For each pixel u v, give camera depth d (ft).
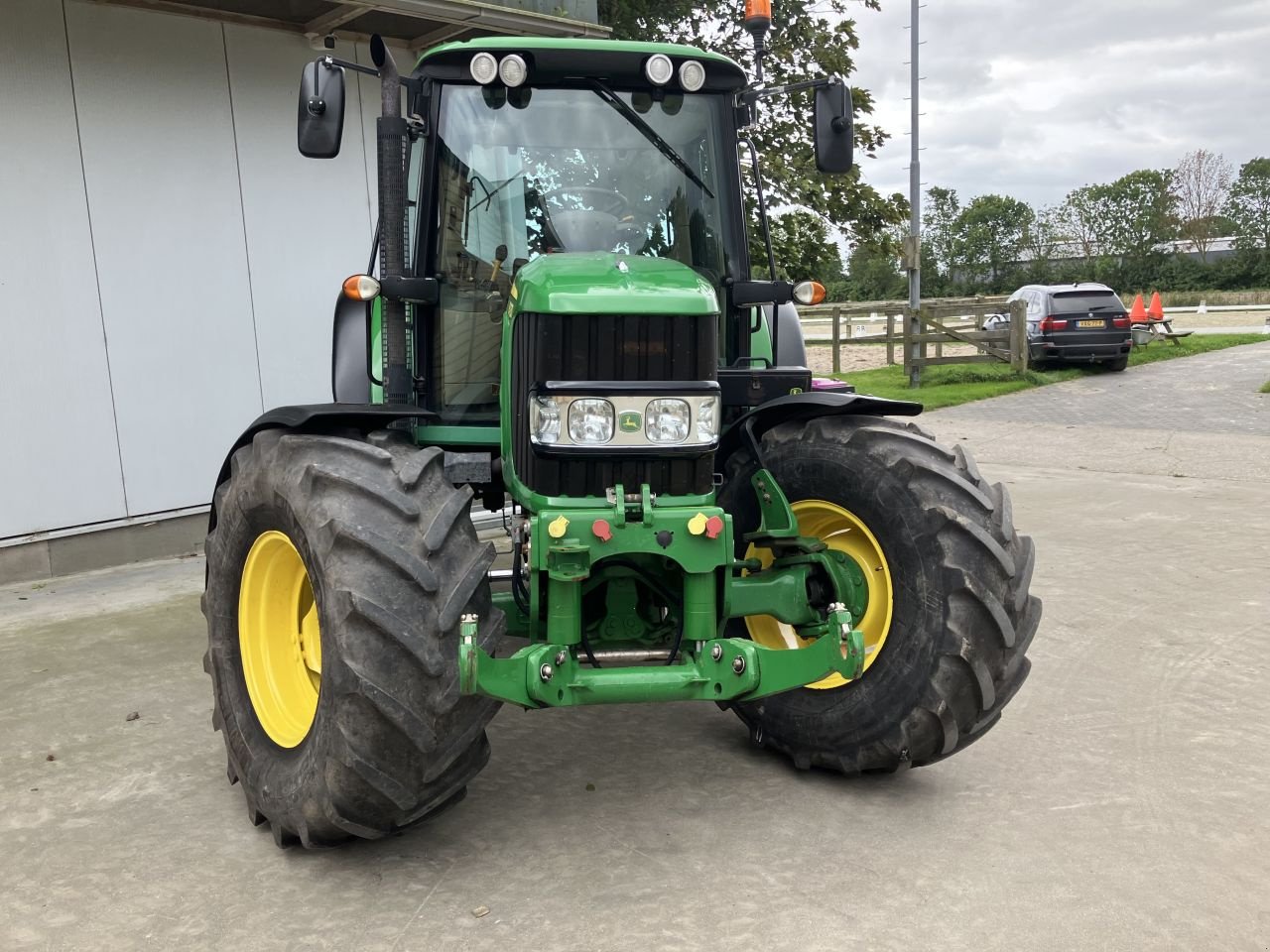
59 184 22.02
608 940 8.89
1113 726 13.41
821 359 76.43
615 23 39.37
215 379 24.76
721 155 13.51
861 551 11.80
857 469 11.45
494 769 12.46
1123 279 212.84
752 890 9.66
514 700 9.57
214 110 24.43
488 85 12.57
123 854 10.52
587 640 10.80
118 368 23.11
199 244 24.35
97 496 22.90
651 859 10.26
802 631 11.96
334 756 9.33
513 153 12.96
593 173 13.10
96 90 22.45
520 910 9.37
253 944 8.92
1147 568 20.90
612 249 13.12
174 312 23.98
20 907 9.53
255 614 11.43
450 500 9.98
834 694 11.66
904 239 56.65
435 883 9.88
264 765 10.66
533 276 10.60
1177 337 73.20
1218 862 10.09
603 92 13.07
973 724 11.03
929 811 11.22
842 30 41.86
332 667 9.34
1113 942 8.79
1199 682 14.84
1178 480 30.42
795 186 38.73
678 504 10.17
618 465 10.11
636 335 10.09
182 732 13.69
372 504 9.71
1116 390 52.65
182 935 9.07
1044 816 11.06
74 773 12.46
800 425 12.29
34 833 10.96
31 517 21.94
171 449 24.07
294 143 25.93
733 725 13.83
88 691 15.15
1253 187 218.38
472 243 12.92
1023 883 9.73
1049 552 22.35
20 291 21.57
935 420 44.45
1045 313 59.57
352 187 27.25
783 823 10.98
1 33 21.02
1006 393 53.21
